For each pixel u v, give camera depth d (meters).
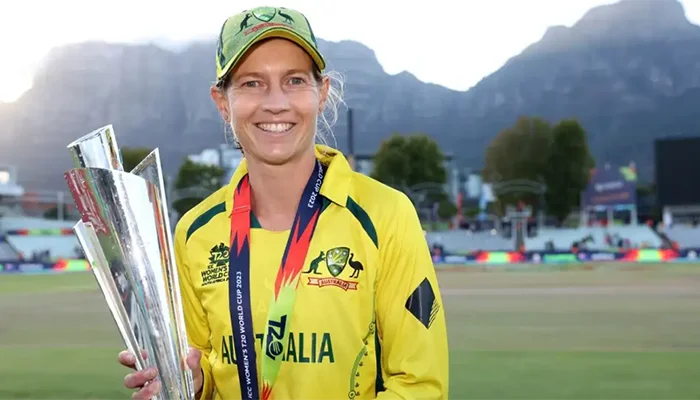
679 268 21.88
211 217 1.69
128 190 1.46
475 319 9.52
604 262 26.98
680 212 41.56
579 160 47.75
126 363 1.53
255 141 1.58
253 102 1.56
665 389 5.09
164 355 1.48
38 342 7.96
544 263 27.11
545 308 10.82
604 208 44.44
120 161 1.54
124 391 5.26
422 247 1.61
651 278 17.19
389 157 49.16
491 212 52.31
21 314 11.27
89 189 1.44
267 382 1.55
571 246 36.97
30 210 52.66
